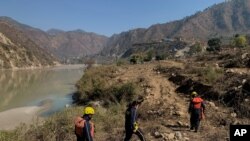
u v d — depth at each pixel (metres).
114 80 33.66
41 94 46.22
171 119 15.48
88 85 34.59
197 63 34.91
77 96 36.84
